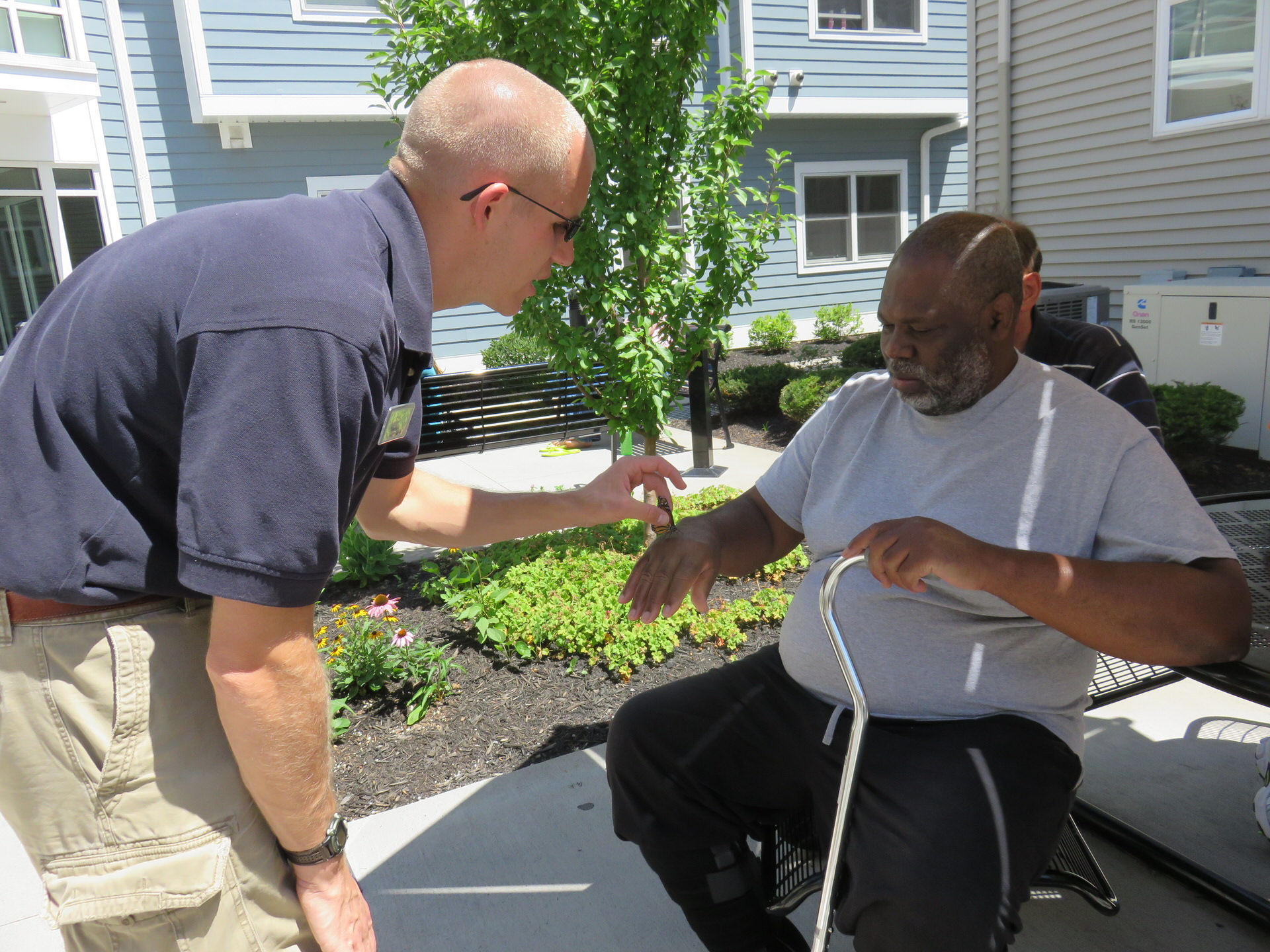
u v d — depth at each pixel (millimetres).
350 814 2523
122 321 1100
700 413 6316
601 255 3861
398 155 1321
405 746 2850
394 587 4227
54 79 8469
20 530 1107
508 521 1837
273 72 9820
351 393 1089
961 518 1639
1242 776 2457
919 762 1504
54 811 1184
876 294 14070
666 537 1897
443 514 1813
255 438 1033
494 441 5496
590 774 2643
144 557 1140
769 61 12125
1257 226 6844
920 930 1334
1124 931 1950
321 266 1094
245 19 9609
